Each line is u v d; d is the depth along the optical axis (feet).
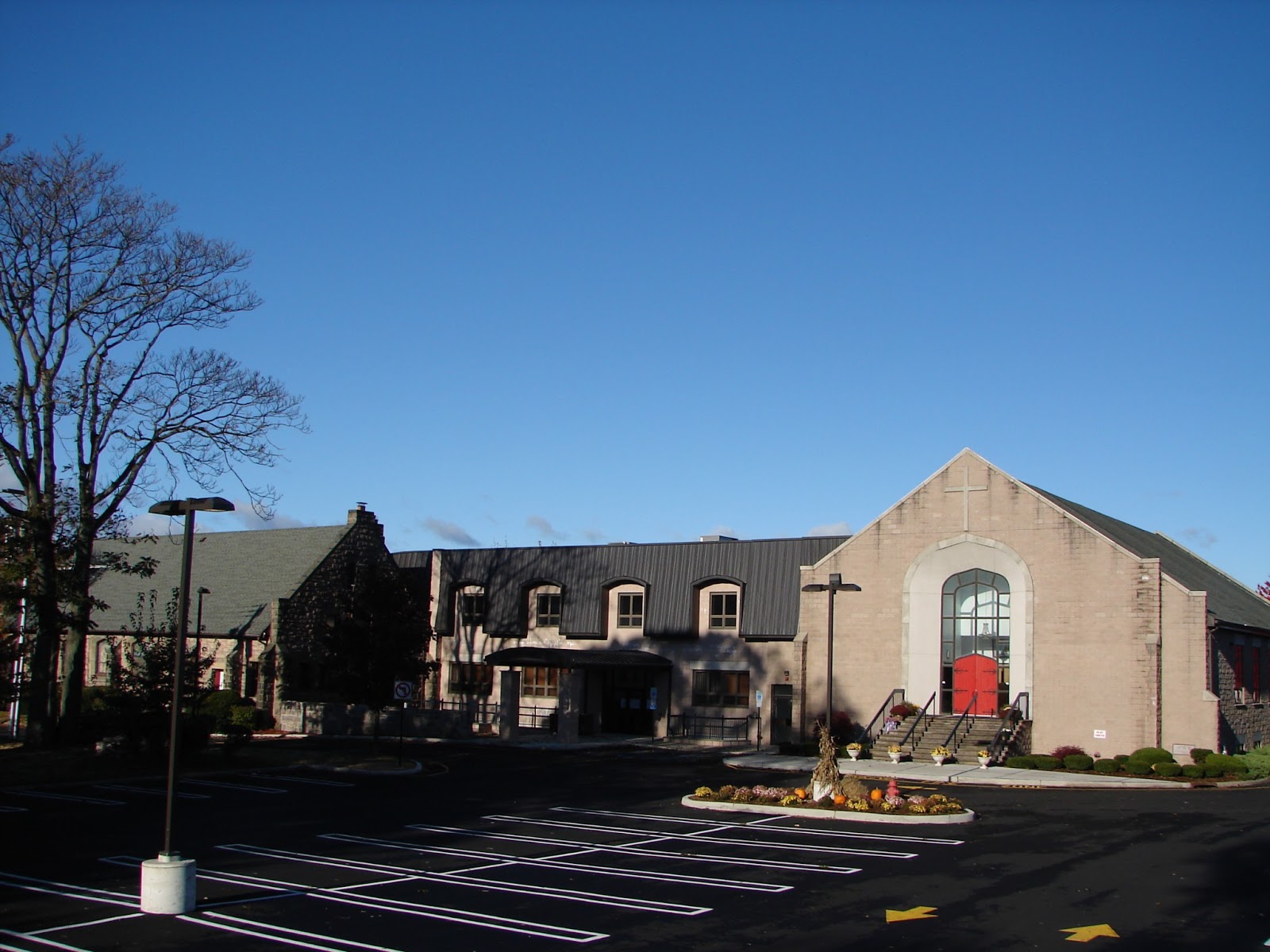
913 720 135.64
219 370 168.04
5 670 135.64
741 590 161.07
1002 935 46.57
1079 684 129.18
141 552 207.92
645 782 108.27
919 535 141.79
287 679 171.83
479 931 46.96
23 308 125.59
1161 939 45.98
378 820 81.30
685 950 43.98
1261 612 158.10
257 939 45.24
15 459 126.21
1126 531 157.99
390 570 148.56
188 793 97.86
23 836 72.38
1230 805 92.22
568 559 177.88
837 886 56.54
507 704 159.94
